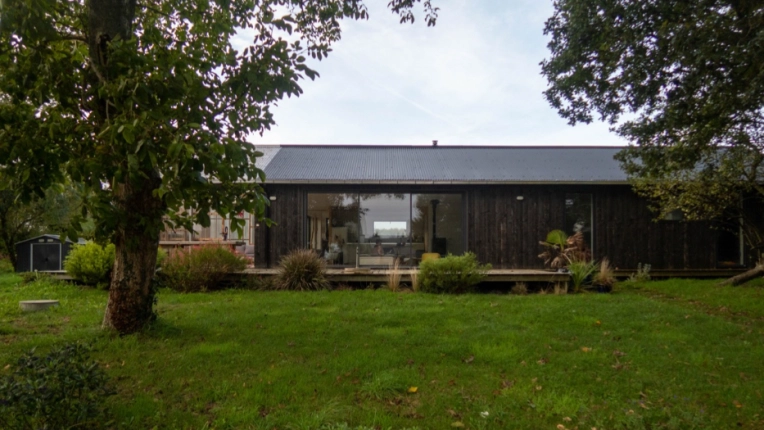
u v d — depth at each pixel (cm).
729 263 1318
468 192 1289
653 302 867
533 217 1293
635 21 745
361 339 600
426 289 1016
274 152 1566
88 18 526
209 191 410
